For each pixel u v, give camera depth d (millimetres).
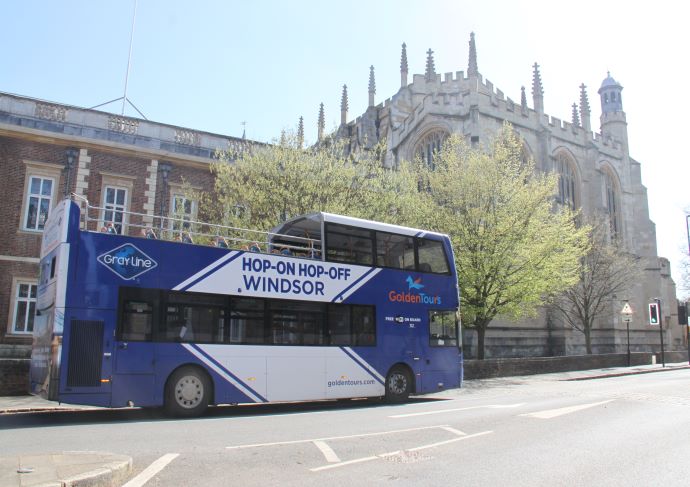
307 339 13812
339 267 14758
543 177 27797
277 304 13492
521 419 11055
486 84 50250
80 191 24172
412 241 16516
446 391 19078
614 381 21953
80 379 10984
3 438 8922
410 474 6574
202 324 12430
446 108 41781
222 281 12812
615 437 9070
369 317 15055
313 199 23016
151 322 11867
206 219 26375
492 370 24938
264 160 23438
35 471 5688
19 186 23250
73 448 7980
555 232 26031
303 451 7844
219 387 12391
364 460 7301
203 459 7273
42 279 12523
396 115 53656
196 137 26969
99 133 24859
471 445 8359
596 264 38281
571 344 41000
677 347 56438
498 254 24688
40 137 23703
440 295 16734
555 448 8156
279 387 13141
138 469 6633
